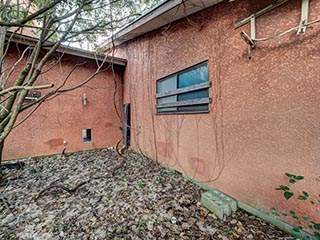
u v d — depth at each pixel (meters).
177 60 4.44
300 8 2.19
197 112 3.88
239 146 2.98
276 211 2.48
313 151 2.12
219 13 3.29
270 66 2.52
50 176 4.35
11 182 3.99
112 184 3.85
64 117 6.36
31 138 5.77
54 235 2.37
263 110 2.62
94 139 7.06
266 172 2.60
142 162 5.53
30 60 2.47
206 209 2.96
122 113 7.75
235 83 3.02
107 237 2.33
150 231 2.44
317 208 2.09
